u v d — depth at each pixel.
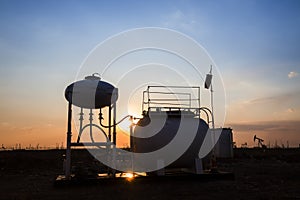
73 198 7.40
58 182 8.96
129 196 7.55
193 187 8.80
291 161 20.34
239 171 13.67
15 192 8.55
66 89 9.95
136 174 10.31
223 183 9.57
